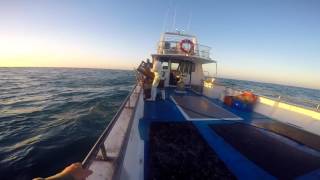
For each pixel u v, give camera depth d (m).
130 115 3.70
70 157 8.37
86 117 14.26
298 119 5.70
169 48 10.73
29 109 17.64
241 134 4.65
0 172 7.22
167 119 5.47
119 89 33.59
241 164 3.27
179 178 2.82
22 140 10.13
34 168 7.50
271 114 6.52
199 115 6.05
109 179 1.63
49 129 11.83
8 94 27.56
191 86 11.48
